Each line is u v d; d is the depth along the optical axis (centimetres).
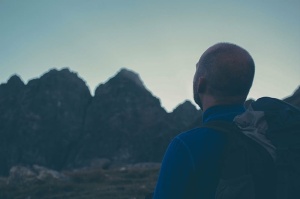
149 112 12719
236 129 187
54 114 12538
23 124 12106
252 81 205
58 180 3488
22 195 2769
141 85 14062
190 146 184
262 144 181
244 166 179
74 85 13588
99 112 12812
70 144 12119
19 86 13325
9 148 11669
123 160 11188
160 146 11188
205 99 208
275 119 189
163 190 181
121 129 12131
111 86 13612
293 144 180
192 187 182
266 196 173
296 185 172
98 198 2412
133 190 2698
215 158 183
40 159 11581
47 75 13550
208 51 209
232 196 176
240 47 206
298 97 6831
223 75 198
